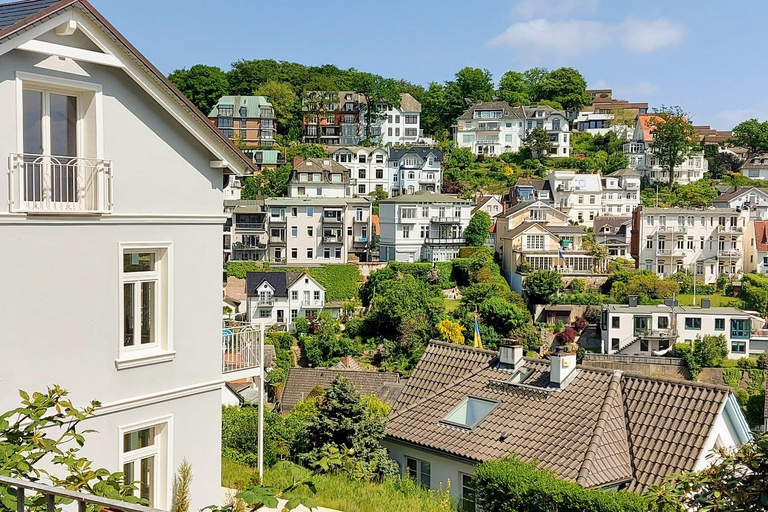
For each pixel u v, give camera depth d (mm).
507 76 157625
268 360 55656
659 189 121562
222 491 14297
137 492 11805
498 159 129125
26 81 10109
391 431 20000
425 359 22969
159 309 11969
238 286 82125
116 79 11125
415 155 111812
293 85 142875
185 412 12234
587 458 16344
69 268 10633
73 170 10836
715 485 7875
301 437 21031
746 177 131250
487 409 19609
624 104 158625
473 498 17281
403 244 92188
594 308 77938
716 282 89750
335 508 14609
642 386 18375
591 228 100625
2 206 9898
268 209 90062
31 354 10242
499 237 95750
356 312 78438
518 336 71375
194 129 11969
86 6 10367
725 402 17109
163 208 11820
